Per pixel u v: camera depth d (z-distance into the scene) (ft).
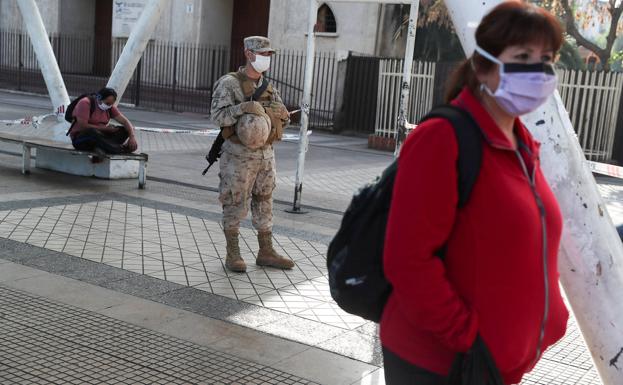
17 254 17.58
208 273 17.28
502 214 6.11
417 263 6.01
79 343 12.60
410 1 20.67
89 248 18.63
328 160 42.14
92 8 90.53
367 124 58.18
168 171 32.94
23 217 21.34
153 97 73.20
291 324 14.28
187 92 71.77
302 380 11.73
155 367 11.82
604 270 8.98
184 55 77.10
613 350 9.02
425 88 50.11
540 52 6.35
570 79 45.42
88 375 11.35
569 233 9.00
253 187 17.69
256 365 12.19
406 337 6.61
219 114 16.61
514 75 6.24
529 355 6.63
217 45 78.64
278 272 17.83
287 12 71.20
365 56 58.03
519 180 6.36
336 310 15.28
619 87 45.19
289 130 58.70
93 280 16.11
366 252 6.63
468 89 6.54
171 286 16.11
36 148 30.27
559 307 6.91
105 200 25.05
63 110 31.22
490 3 9.12
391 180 6.49
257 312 14.83
